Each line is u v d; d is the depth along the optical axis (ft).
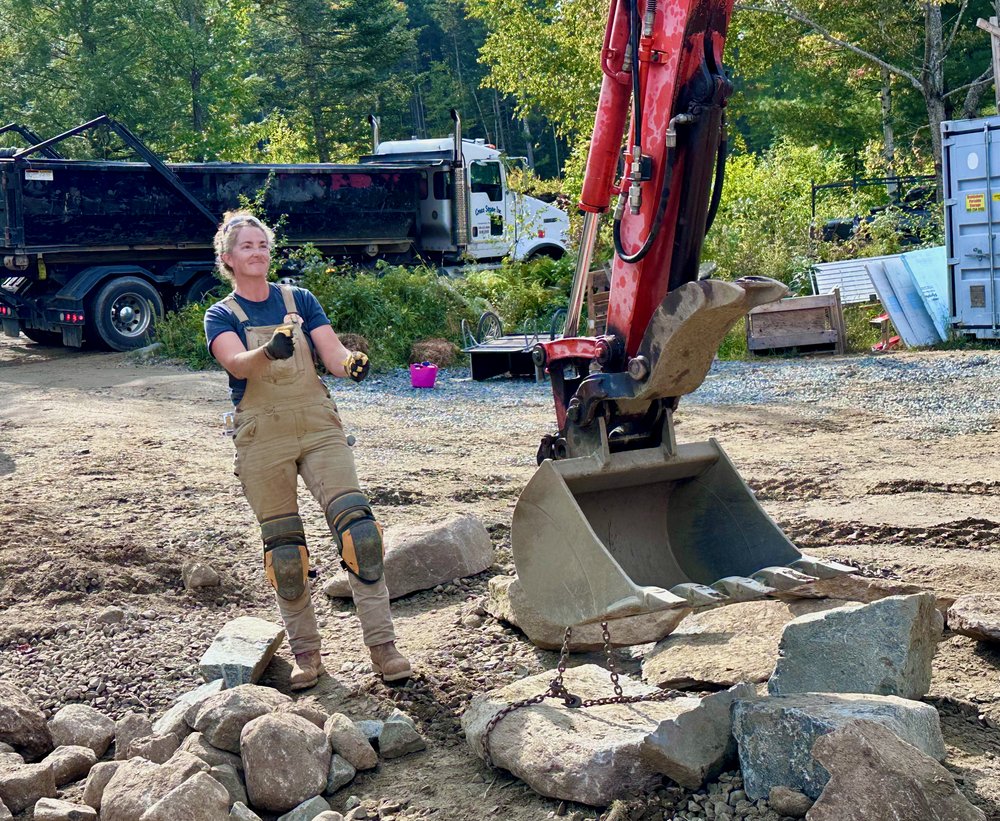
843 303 61.52
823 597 14.19
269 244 14.12
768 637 13.83
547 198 88.28
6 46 121.39
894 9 92.02
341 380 49.62
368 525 13.75
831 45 97.76
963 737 11.64
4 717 12.59
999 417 34.60
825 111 120.37
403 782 11.80
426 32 278.26
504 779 11.71
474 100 251.60
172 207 57.00
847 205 93.35
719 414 37.55
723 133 13.79
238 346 13.66
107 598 17.16
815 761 9.82
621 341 14.37
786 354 54.08
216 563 19.04
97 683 14.46
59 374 50.29
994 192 50.11
